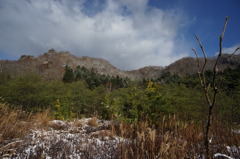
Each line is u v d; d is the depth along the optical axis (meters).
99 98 11.94
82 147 3.09
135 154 2.53
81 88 13.24
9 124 3.77
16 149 2.90
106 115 7.22
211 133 2.97
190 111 5.25
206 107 5.43
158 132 3.60
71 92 11.92
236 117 5.07
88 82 37.88
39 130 4.67
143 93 5.79
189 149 2.55
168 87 6.97
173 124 3.87
